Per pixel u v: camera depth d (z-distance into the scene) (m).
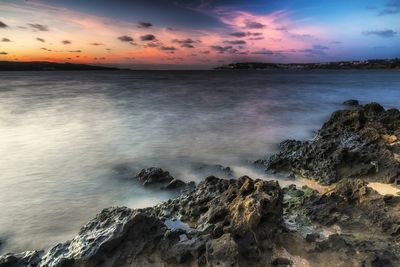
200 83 101.12
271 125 30.34
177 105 44.94
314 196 11.73
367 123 21.94
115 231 8.33
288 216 10.93
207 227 9.09
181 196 12.23
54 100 50.00
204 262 8.03
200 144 23.22
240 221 8.77
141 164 18.88
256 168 17.58
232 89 75.69
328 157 15.82
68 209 13.41
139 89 74.88
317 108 42.75
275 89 75.56
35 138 25.06
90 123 31.03
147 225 8.74
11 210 13.30
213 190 11.46
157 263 8.22
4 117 33.78
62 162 19.38
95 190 15.25
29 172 17.69
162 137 25.45
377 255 8.21
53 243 10.98
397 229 9.53
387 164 14.66
